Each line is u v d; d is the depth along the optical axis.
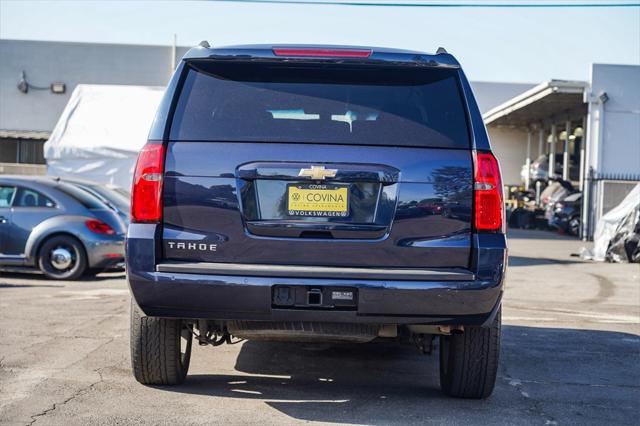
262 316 4.13
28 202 11.03
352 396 4.88
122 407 4.46
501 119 35.25
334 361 5.93
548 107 30.03
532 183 31.97
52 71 34.69
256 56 4.32
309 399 4.77
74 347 6.12
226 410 4.45
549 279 12.51
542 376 5.59
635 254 15.58
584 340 7.05
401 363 5.92
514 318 8.30
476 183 4.16
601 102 23.33
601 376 5.63
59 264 10.94
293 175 4.13
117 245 11.18
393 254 4.12
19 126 34.78
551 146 33.88
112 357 5.77
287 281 4.07
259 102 4.27
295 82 4.32
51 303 8.49
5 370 5.33
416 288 4.06
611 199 22.48
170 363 4.69
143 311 4.22
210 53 4.34
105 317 7.57
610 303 9.80
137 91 17.83
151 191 4.16
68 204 11.06
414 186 4.14
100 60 34.56
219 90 4.30
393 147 4.18
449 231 4.15
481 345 4.54
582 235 23.20
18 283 10.44
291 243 4.11
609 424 4.40
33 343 6.25
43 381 5.04
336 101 4.28
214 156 4.16
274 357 6.01
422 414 4.48
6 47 34.66
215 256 4.14
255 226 4.13
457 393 4.79
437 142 4.21
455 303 4.11
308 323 4.30
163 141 4.20
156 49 34.50
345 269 4.09
